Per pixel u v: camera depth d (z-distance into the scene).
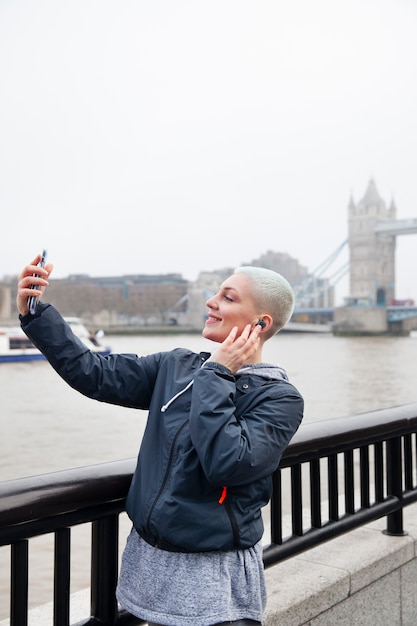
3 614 8.22
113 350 112.88
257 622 1.88
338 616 2.92
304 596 2.73
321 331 150.12
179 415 1.85
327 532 2.93
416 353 97.19
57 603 1.95
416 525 3.63
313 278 161.25
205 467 1.72
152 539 1.81
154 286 165.00
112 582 2.09
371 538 3.40
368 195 165.88
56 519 1.90
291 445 2.64
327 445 2.83
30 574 8.94
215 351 1.86
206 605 1.76
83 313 163.75
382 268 163.75
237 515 1.79
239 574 1.83
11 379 58.03
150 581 1.82
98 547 2.08
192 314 160.62
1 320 136.25
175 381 1.92
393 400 46.78
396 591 3.27
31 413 38.72
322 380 58.84
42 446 28.38
